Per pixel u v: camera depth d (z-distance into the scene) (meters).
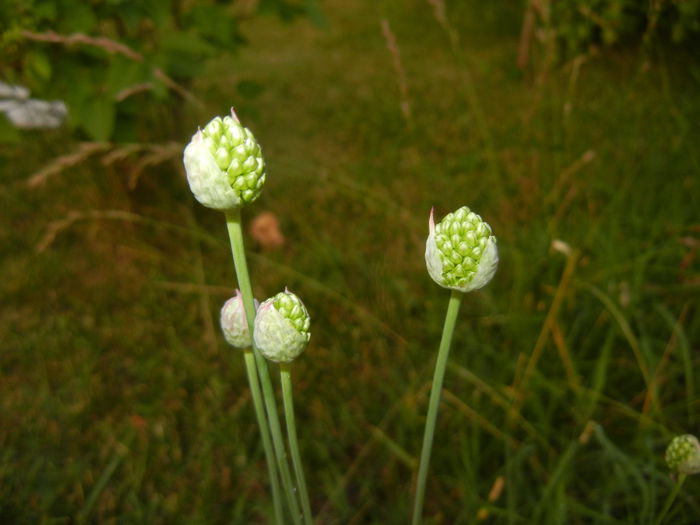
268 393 0.18
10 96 0.48
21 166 0.66
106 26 0.54
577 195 0.50
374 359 0.45
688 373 0.36
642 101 0.56
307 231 0.56
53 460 0.39
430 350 0.44
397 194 0.62
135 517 0.35
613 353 0.42
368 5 1.24
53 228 0.47
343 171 0.67
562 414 0.39
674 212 0.46
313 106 0.83
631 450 0.36
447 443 0.38
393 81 0.90
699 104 0.50
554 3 0.63
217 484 0.37
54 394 0.43
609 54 0.70
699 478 0.33
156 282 0.52
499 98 0.83
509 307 0.44
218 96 0.86
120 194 0.55
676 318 0.43
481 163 0.65
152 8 0.46
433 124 0.77
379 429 0.38
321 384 0.43
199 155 0.15
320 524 0.35
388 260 0.53
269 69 0.96
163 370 0.45
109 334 0.48
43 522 0.34
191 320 0.49
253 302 0.17
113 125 0.46
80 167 0.57
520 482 0.34
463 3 1.17
